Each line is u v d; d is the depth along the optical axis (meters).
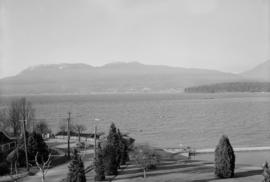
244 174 49.38
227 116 162.88
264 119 145.88
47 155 61.28
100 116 177.75
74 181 40.38
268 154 72.31
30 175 51.09
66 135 99.56
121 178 47.69
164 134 108.88
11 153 58.06
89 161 61.88
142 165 50.00
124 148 56.97
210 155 73.25
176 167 55.59
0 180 48.38
